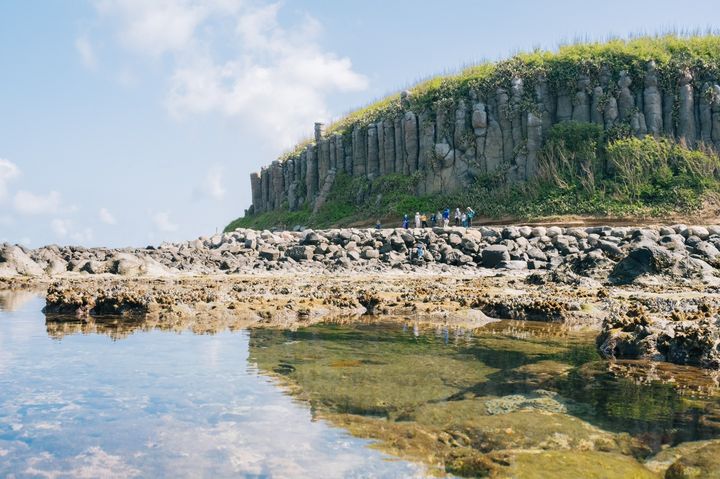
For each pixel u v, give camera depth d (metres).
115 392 5.66
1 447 4.21
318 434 4.57
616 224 36.09
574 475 3.90
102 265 23.34
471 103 46.22
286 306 12.43
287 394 5.70
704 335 7.73
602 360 7.79
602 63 43.56
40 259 24.70
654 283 17.09
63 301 12.09
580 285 17.45
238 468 3.90
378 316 12.30
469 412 5.23
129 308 11.71
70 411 5.04
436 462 4.09
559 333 10.37
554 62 45.31
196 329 10.05
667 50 44.75
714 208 36.03
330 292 15.45
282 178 62.97
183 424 4.73
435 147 46.12
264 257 27.41
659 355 7.91
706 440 4.59
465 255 26.69
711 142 40.78
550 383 6.39
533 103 44.00
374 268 25.34
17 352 7.71
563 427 4.86
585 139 42.00
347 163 53.94
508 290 16.28
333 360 7.46
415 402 5.52
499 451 4.31
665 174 38.84
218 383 6.07
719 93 40.91
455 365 7.29
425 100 49.09
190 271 24.38
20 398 5.42
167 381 6.12
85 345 8.29
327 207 52.28
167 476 3.75
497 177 43.78
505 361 7.62
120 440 4.36
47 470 3.83
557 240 26.64
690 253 20.84
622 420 5.08
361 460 4.09
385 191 48.81
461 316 12.09
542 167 42.38
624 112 42.34
